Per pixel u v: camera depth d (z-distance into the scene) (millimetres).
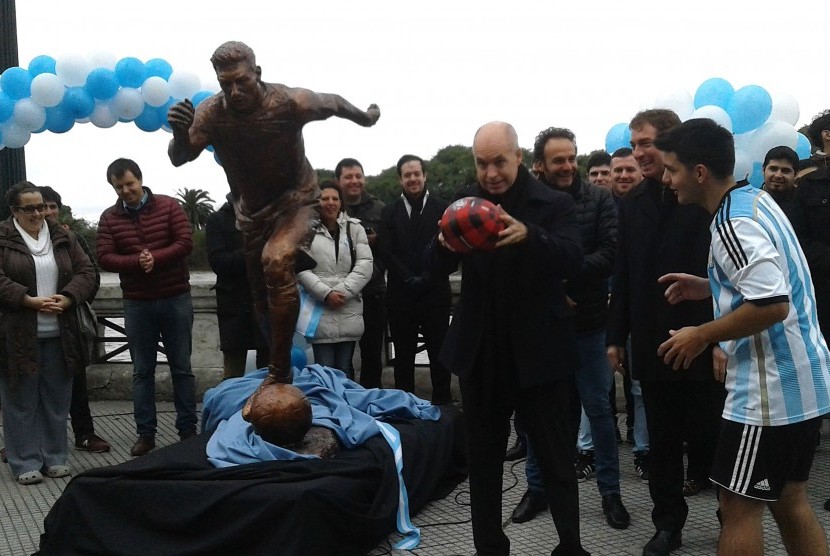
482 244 3086
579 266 3266
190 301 6121
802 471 2902
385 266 6449
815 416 2824
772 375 2811
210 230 6117
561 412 3387
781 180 5133
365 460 4117
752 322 2721
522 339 3283
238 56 3859
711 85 5336
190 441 4461
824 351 2895
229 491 3648
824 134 5191
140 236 5914
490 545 3449
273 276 4164
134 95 6215
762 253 2738
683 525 3971
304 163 4277
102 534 3805
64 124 6207
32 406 5367
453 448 5117
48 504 4914
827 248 5012
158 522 3746
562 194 3412
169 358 6074
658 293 3760
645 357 3781
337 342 5961
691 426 4398
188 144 4020
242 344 6191
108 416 7191
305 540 3551
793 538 2979
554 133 4422
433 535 4258
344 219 6090
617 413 6898
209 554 3672
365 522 3812
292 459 4074
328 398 4754
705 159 2982
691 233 3727
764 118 5203
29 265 5336
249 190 4215
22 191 5398
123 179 5844
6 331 5266
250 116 3959
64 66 6012
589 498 4773
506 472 5316
